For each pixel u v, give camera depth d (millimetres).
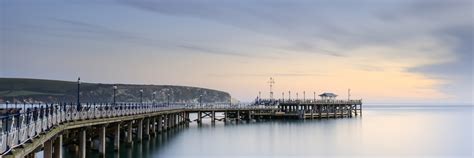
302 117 124000
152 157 51250
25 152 21000
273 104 131500
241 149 61500
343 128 95062
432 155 58656
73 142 45875
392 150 62688
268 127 95562
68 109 37750
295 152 59531
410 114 199125
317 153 58938
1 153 18203
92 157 44156
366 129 94000
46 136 25859
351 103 146250
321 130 89688
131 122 55938
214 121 108250
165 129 83062
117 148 49781
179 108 95312
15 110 27625
